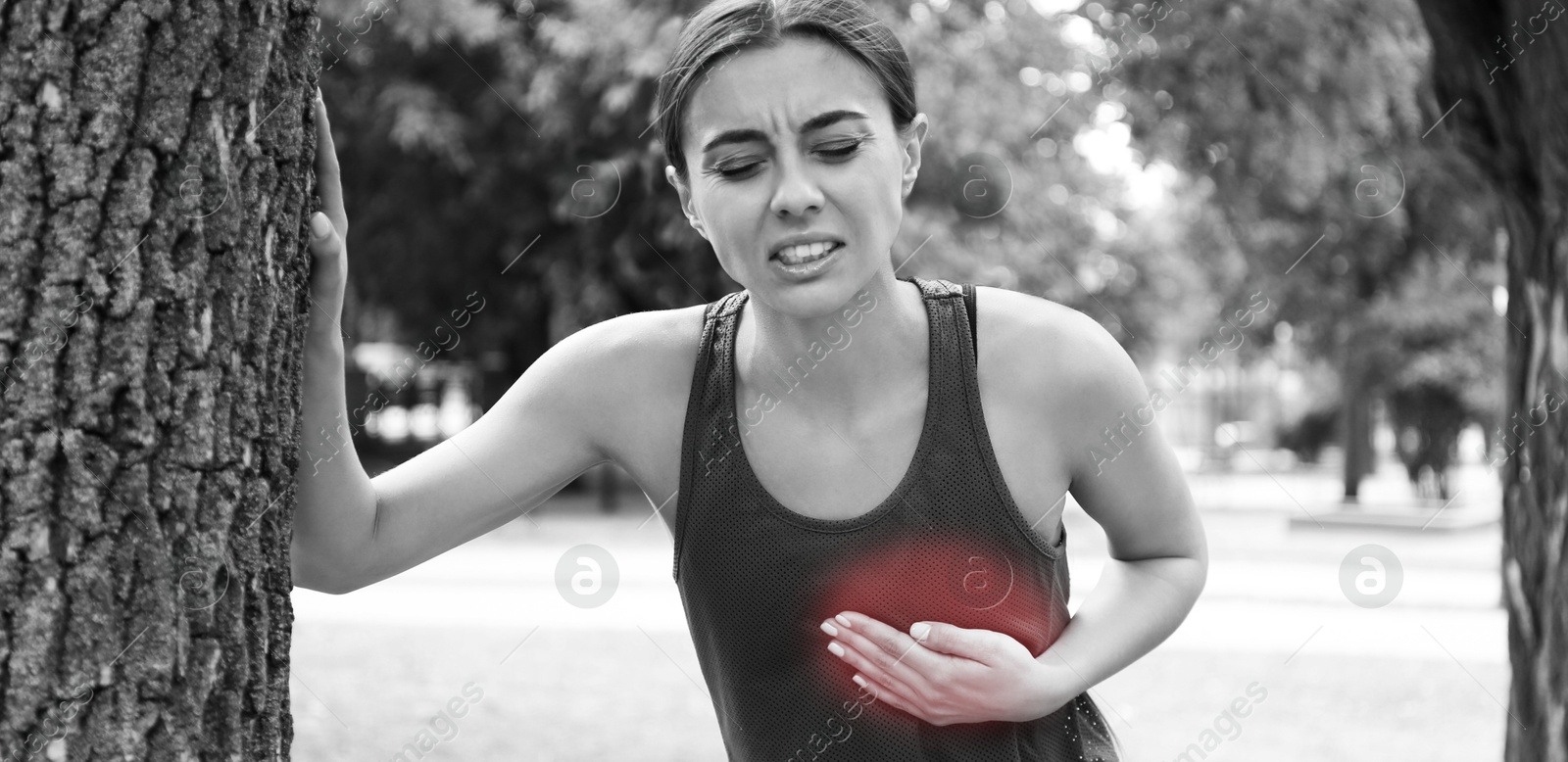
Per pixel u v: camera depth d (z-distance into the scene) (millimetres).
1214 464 26062
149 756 1354
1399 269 12016
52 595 1326
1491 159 2887
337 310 1596
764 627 1716
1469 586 10234
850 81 1592
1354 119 7238
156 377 1360
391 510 1748
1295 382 28844
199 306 1378
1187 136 7355
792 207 1553
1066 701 1704
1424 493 18125
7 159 1328
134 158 1352
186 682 1377
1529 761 2791
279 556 1479
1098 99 7590
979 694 1624
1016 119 9781
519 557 10820
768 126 1565
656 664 7047
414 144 13188
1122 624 1806
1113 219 14586
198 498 1382
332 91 13289
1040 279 11344
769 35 1569
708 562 1732
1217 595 9492
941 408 1680
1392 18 6816
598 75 11297
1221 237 11625
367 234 14500
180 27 1368
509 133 13461
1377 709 6191
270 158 1436
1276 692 6484
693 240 11602
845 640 1658
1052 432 1743
